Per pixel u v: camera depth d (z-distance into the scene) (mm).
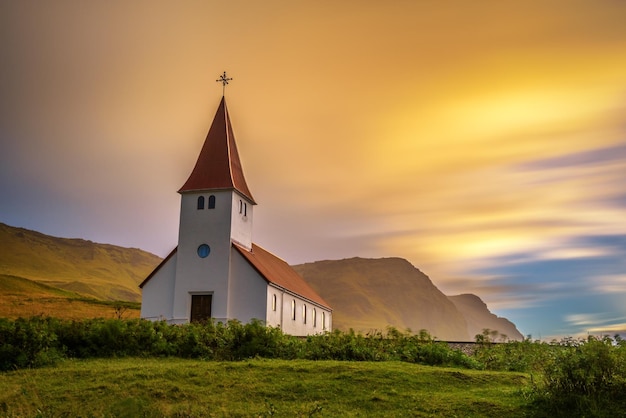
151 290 43375
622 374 15781
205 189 43406
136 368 20984
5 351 21750
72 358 24672
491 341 31766
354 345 25594
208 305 41719
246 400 16719
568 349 17109
